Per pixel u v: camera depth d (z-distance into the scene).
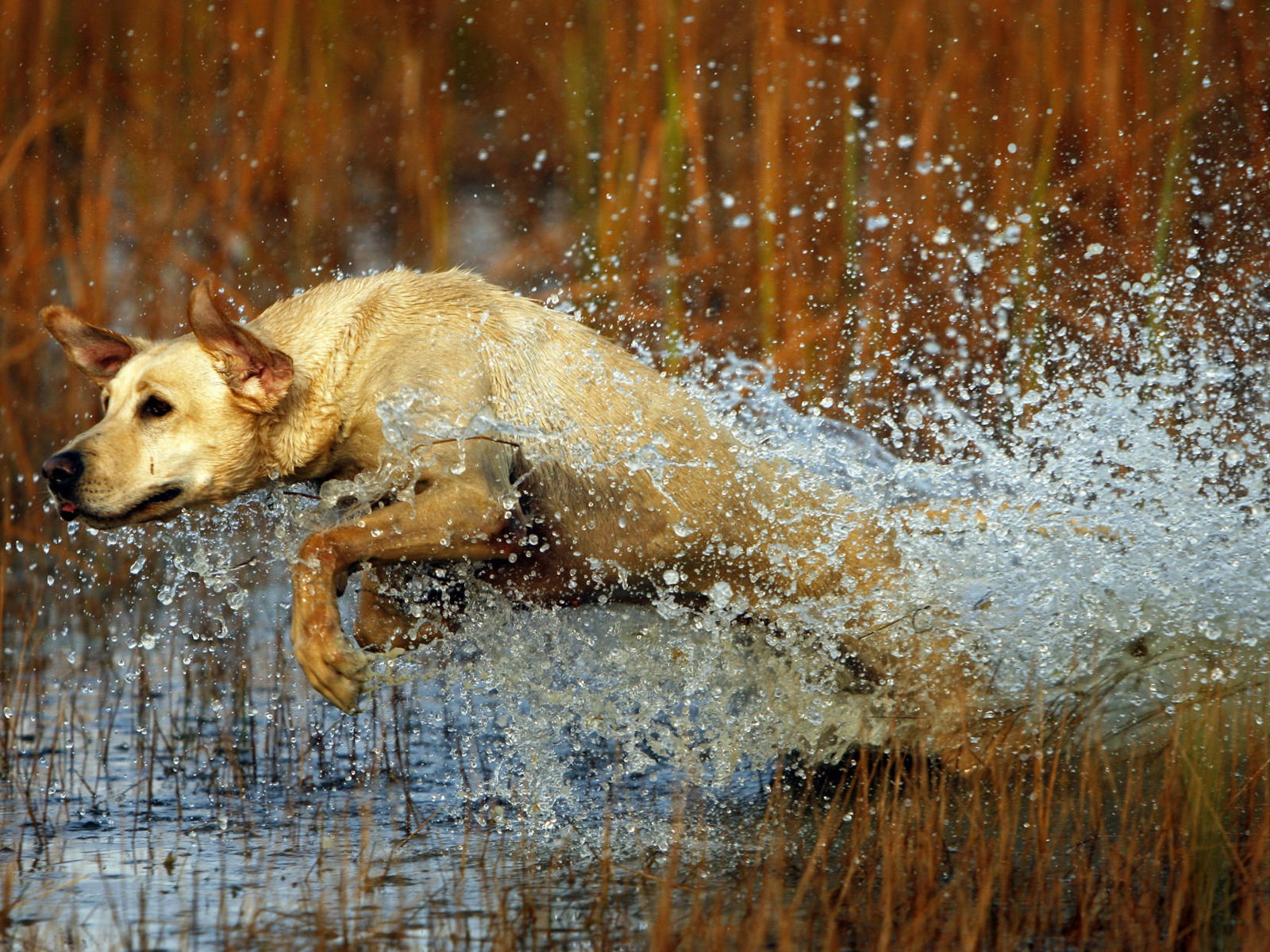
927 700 11.86
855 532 11.91
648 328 21.36
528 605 12.09
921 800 10.06
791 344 20.03
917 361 20.23
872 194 21.67
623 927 8.52
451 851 10.10
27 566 19.52
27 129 22.05
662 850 10.10
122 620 17.05
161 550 19.39
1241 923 8.25
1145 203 21.55
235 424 10.88
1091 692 11.44
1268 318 19.77
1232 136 22.89
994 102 22.53
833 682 12.22
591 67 25.48
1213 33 23.06
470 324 11.32
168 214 22.98
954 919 8.20
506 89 28.00
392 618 11.95
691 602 12.13
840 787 10.14
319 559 10.31
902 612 11.88
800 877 9.43
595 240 24.05
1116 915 8.34
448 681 12.76
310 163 24.34
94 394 21.56
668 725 12.68
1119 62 22.14
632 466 11.58
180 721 13.47
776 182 21.27
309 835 10.52
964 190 21.86
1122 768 10.92
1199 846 8.89
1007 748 11.09
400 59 26.47
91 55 23.56
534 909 8.52
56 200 22.94
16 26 23.03
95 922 8.66
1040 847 9.09
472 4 27.94
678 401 11.97
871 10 23.42
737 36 24.67
